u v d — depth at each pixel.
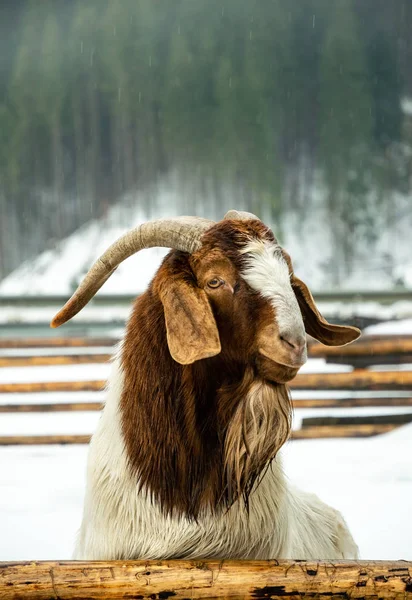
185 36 128.12
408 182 120.25
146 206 117.75
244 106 115.88
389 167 120.25
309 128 125.19
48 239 120.56
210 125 116.75
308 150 124.44
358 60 120.81
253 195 112.38
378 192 114.88
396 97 131.50
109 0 134.62
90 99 128.75
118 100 126.00
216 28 130.12
